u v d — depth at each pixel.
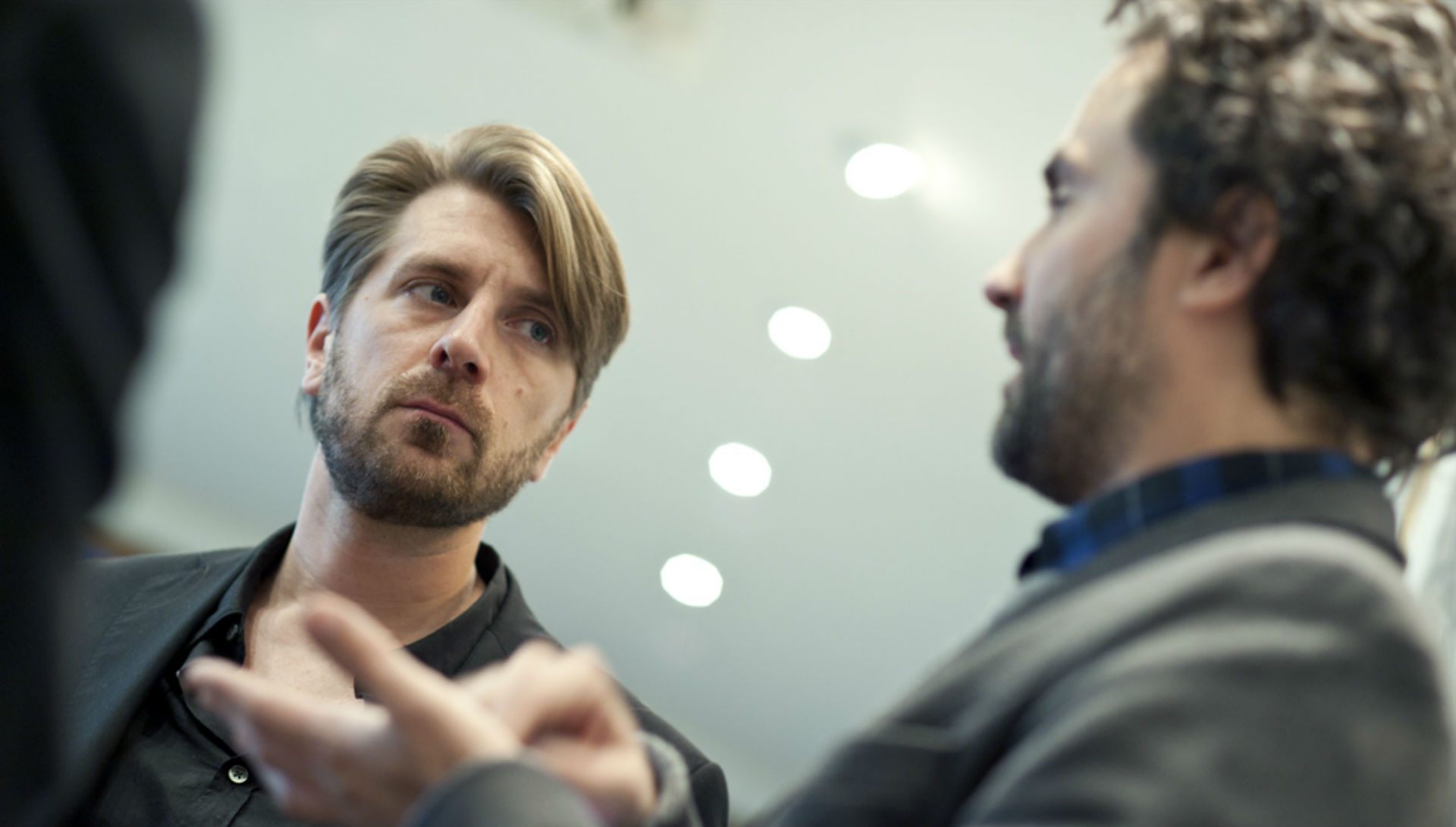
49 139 0.35
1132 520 0.57
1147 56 0.65
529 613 1.27
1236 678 0.43
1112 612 0.49
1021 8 2.46
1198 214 0.59
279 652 1.14
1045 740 0.44
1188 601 0.47
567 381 1.23
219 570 1.23
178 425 4.31
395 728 0.46
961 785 0.49
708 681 5.10
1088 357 0.61
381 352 1.16
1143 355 0.59
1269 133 0.58
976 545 3.99
